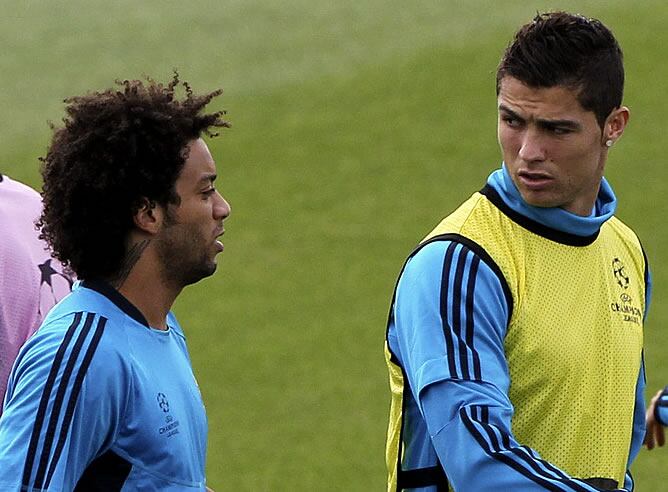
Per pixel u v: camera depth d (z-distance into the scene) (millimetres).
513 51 11305
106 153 10898
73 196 11000
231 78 50812
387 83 49344
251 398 30969
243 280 37438
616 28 51812
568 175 11289
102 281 11172
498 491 10453
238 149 45688
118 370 10641
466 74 49312
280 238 39750
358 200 41781
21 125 48031
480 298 11023
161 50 53594
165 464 10977
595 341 11570
